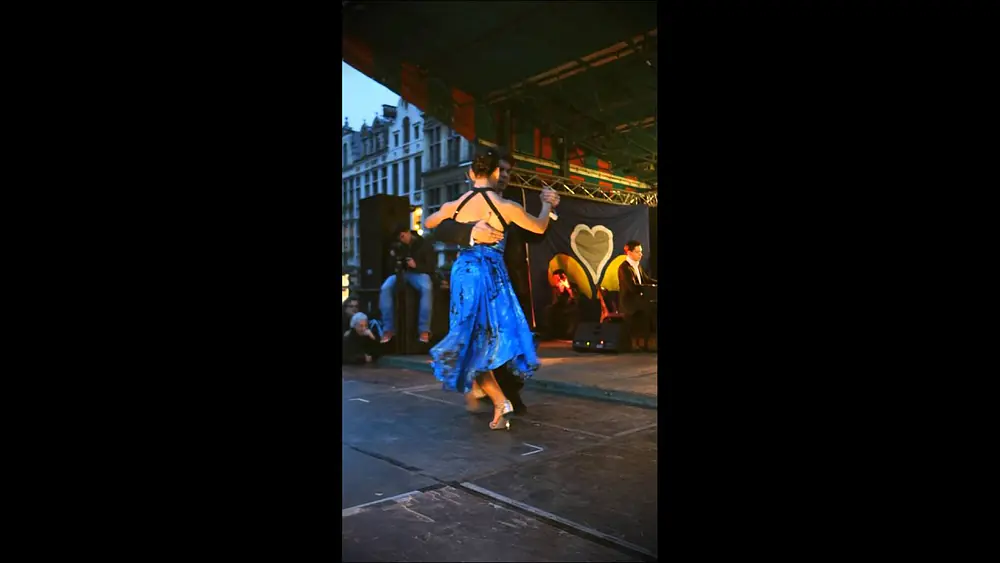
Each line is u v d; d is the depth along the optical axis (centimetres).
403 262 738
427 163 3900
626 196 1309
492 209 367
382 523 213
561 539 200
